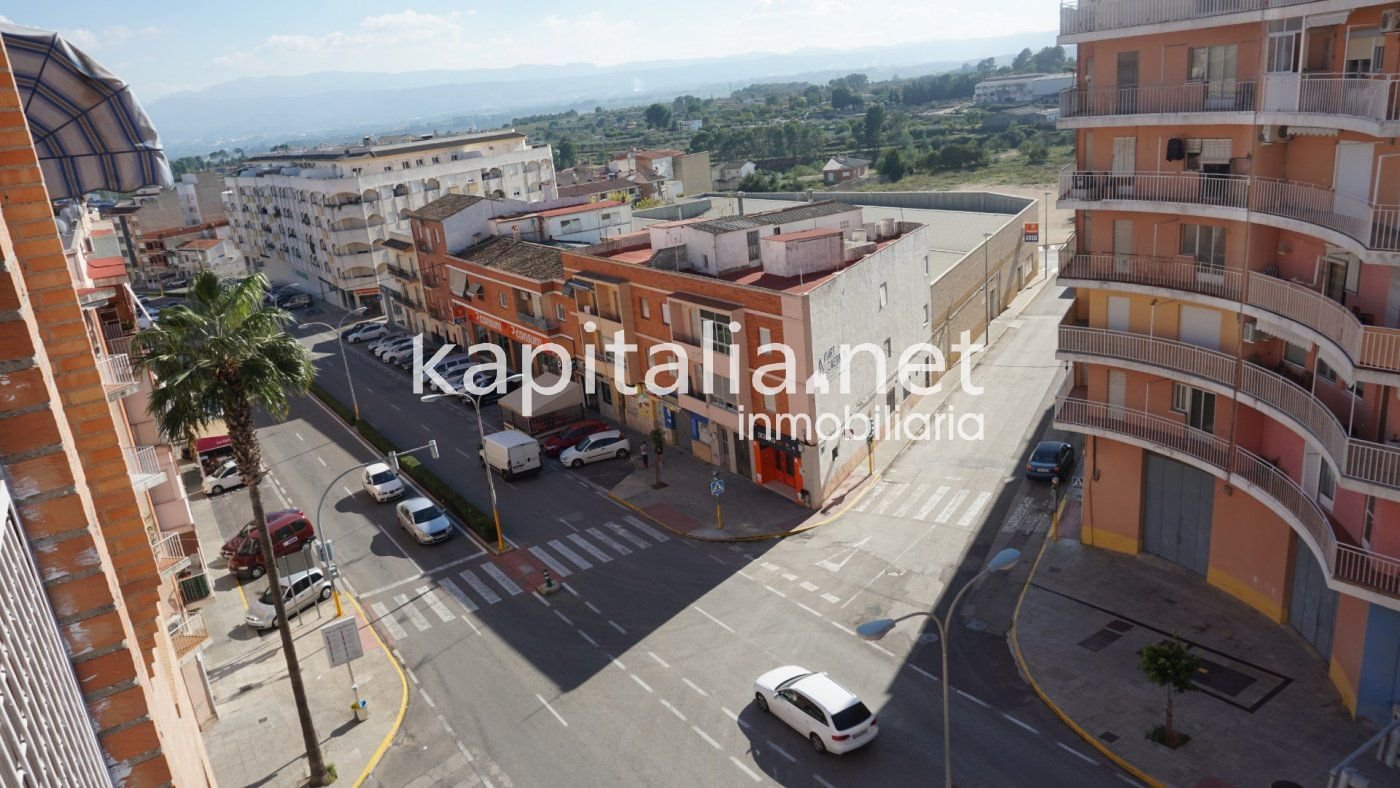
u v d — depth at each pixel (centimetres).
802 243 4144
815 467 3944
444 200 7381
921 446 4556
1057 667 2716
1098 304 3098
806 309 3722
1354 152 2241
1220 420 2816
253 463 2433
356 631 2756
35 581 782
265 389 2420
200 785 1445
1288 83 2331
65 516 831
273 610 3412
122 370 2373
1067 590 3133
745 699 2730
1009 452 4359
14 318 795
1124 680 2619
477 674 3017
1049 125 19175
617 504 4291
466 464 4984
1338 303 2256
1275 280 2422
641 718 2692
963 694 2652
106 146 1462
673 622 3212
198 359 2361
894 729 2520
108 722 872
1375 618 2222
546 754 2581
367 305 9169
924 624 3048
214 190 13988
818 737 2438
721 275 4369
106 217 12412
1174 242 2845
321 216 9238
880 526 3788
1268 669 2575
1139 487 3225
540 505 4356
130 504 1127
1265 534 2788
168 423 2391
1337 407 2366
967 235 6694
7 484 805
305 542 4084
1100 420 3138
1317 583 2591
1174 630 2819
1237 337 2714
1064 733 2441
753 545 3753
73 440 1032
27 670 660
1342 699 2400
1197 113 2567
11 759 543
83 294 2411
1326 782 2133
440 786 2498
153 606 1162
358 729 2775
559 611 3366
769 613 3209
